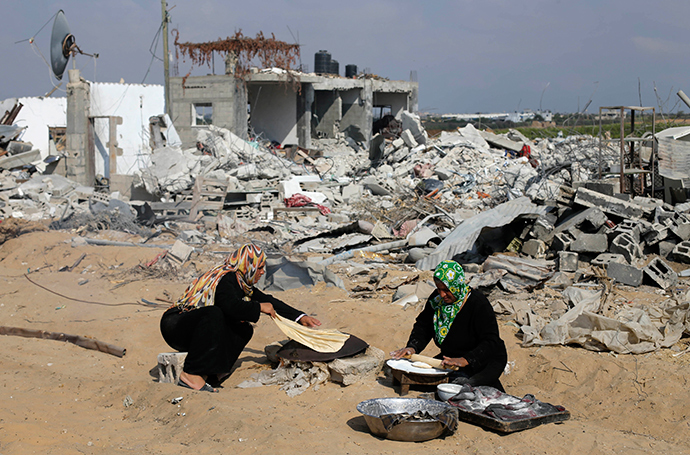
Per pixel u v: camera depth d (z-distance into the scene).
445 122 48.28
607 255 9.84
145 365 6.28
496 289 8.65
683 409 4.53
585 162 18.44
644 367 5.33
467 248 10.27
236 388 5.42
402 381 4.93
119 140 22.84
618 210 10.95
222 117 25.91
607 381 5.25
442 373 4.88
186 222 15.36
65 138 23.48
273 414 4.58
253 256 5.53
